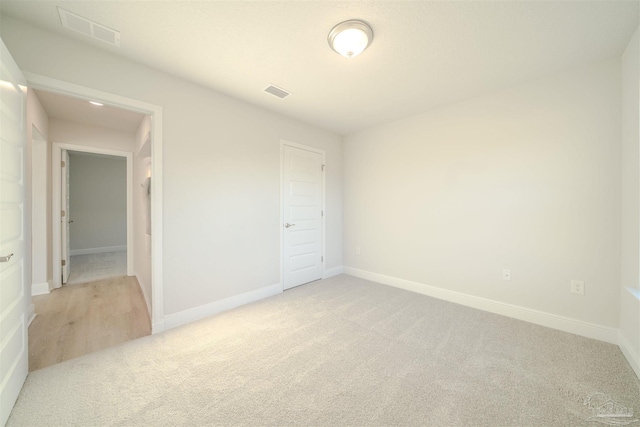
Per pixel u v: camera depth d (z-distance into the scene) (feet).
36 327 7.57
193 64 6.99
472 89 8.34
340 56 6.61
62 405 4.51
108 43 6.11
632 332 5.74
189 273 7.95
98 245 19.99
